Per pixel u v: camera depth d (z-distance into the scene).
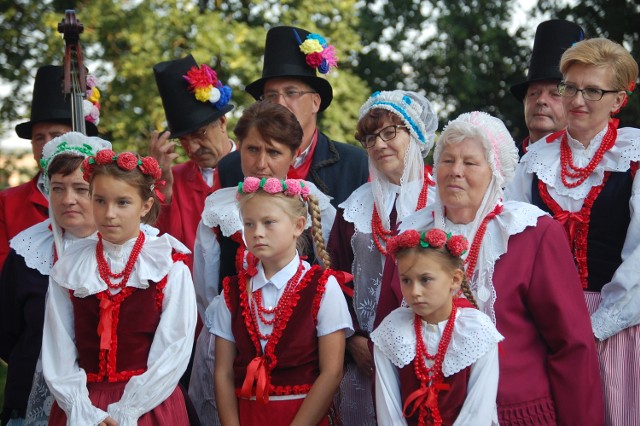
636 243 4.06
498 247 3.78
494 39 13.31
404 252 3.59
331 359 3.92
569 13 12.06
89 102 5.79
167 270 3.92
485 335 3.54
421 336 3.63
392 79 14.30
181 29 11.62
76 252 4.02
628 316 4.01
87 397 3.77
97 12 11.71
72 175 4.33
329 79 11.60
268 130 4.43
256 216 3.89
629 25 11.46
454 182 3.75
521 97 5.82
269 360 3.91
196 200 5.71
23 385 4.39
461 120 3.81
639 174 4.12
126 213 3.89
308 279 4.00
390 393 3.65
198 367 4.65
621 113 11.15
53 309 3.94
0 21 12.69
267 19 12.45
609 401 4.04
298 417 3.81
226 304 4.08
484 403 3.48
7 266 4.52
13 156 14.33
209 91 5.70
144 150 11.84
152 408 3.81
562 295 3.72
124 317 3.90
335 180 5.16
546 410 3.68
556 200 4.32
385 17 14.20
